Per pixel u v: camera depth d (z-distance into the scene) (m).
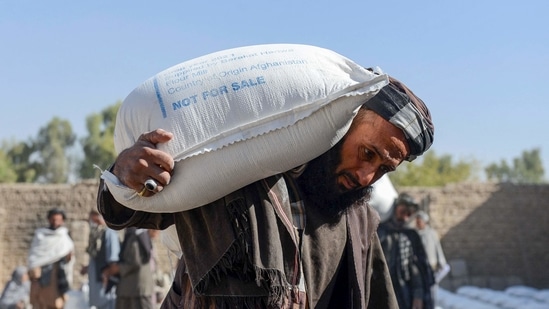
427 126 2.04
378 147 1.99
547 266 19.62
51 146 51.78
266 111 1.90
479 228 19.62
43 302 9.69
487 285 19.19
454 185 19.73
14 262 18.31
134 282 8.38
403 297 7.08
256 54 1.99
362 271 2.20
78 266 17.55
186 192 1.90
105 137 47.16
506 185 19.81
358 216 2.25
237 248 1.89
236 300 1.90
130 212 2.07
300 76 1.93
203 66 1.98
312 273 2.06
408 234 7.17
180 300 2.17
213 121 1.90
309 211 2.07
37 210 18.44
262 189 1.96
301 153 1.93
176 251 2.30
